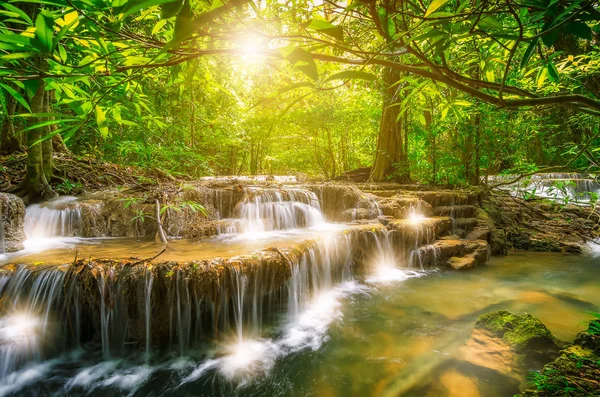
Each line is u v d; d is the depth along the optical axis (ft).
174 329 11.59
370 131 45.75
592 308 14.94
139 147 24.61
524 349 10.43
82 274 11.15
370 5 2.52
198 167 37.32
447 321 14.02
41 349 10.87
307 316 14.93
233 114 35.04
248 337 12.78
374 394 9.62
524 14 3.08
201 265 11.89
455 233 25.31
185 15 1.90
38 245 15.37
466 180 32.63
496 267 21.80
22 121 18.84
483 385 9.46
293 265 14.25
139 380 10.50
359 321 14.35
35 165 18.93
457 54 5.88
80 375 10.59
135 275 11.29
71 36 2.79
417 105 4.96
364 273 20.16
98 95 3.23
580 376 7.69
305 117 45.44
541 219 31.04
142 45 2.96
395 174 35.22
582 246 26.27
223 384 10.35
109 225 18.08
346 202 25.75
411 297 16.87
